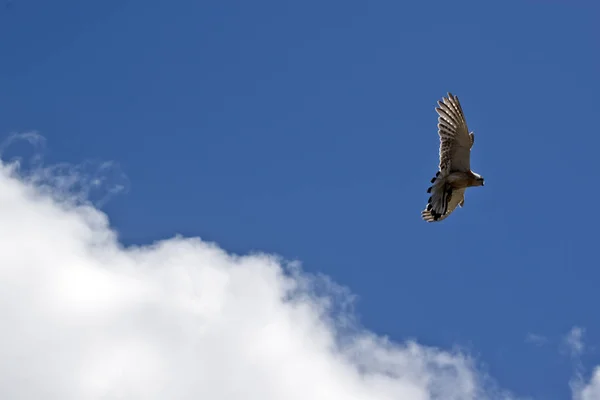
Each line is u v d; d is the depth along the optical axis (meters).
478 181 21.03
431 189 21.25
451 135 21.03
